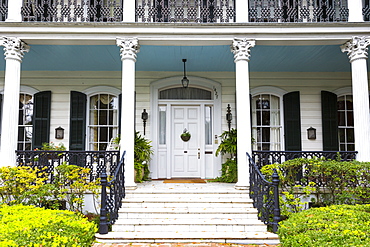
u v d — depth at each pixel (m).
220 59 7.86
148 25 6.34
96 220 5.56
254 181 5.79
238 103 6.39
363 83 6.37
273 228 5.02
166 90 9.12
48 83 8.78
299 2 7.39
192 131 9.04
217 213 5.52
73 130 8.56
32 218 4.00
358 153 6.32
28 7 6.52
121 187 5.83
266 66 8.46
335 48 7.09
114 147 7.93
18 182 5.67
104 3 7.86
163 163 8.86
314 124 8.91
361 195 5.79
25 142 8.71
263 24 6.37
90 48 6.99
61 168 5.74
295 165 5.98
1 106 8.68
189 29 6.41
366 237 2.84
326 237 2.85
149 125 8.73
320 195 6.35
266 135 8.99
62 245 3.17
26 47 6.57
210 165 8.91
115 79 8.87
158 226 5.18
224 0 7.79
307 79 9.03
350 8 6.62
